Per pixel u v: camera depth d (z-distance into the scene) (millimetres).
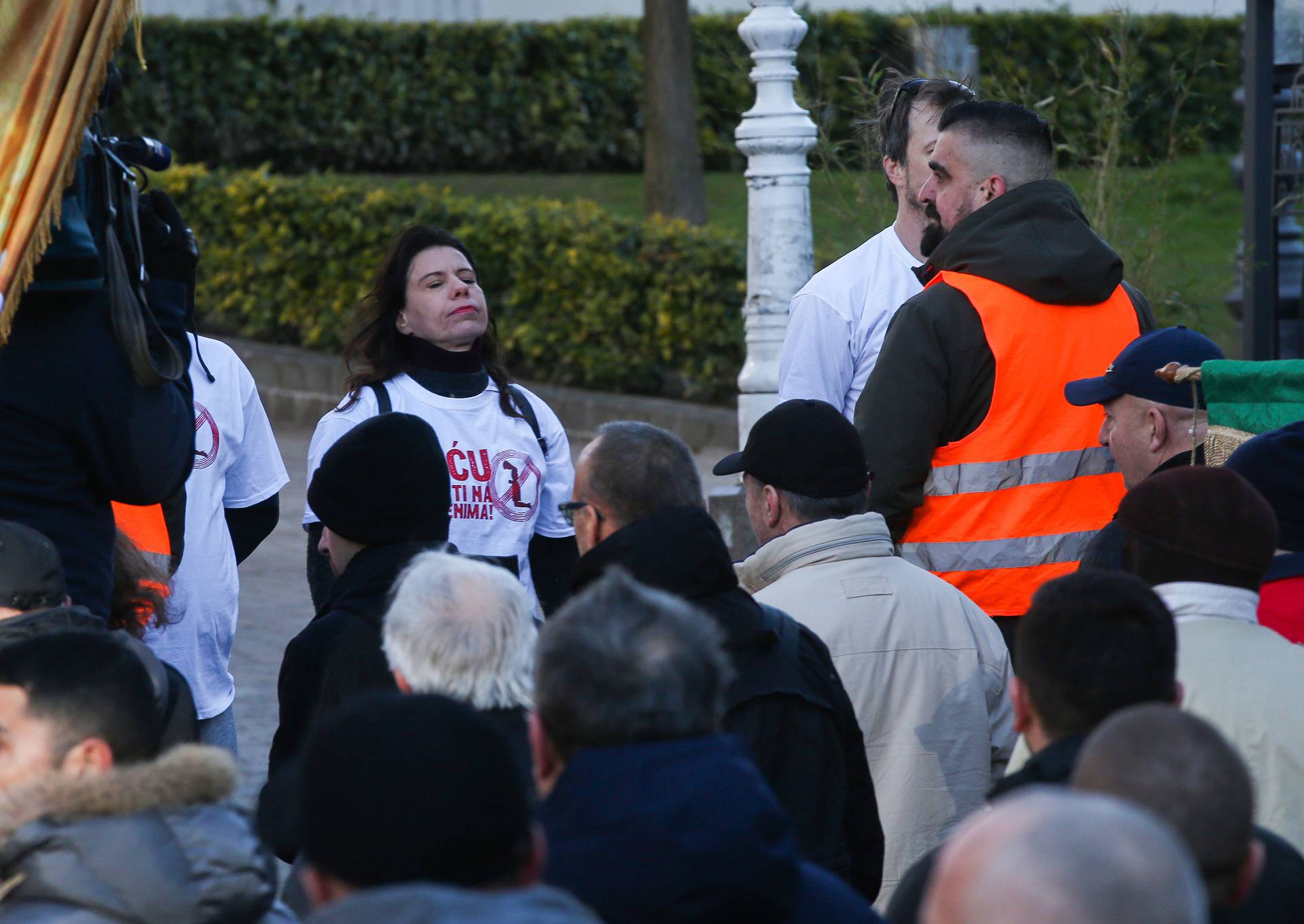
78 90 7676
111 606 8805
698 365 30438
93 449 8180
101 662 5883
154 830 5312
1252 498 6812
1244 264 18484
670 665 5094
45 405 8016
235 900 5355
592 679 5062
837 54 41500
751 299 16016
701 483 8172
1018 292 9070
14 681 5781
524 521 10688
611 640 5121
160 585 9203
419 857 4230
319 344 35219
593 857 4816
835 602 7902
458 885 4277
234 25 45125
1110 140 20797
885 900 7906
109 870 5223
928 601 8062
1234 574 6750
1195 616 6734
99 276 8031
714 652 5277
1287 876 5434
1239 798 4430
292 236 35219
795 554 8039
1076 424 9156
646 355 31141
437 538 8406
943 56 22234
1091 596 5777
